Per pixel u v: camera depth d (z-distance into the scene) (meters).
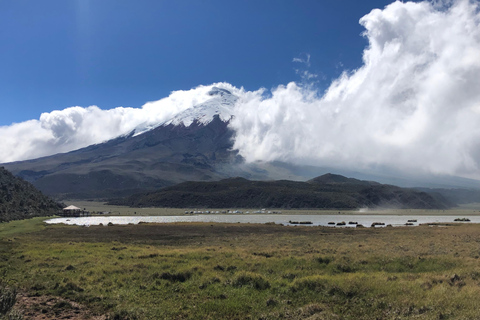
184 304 19.06
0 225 94.81
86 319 17.33
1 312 15.73
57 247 44.88
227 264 29.75
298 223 135.12
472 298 17.94
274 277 25.09
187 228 92.06
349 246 44.81
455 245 44.53
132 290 21.95
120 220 155.88
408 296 18.91
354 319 16.31
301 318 16.58
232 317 17.12
